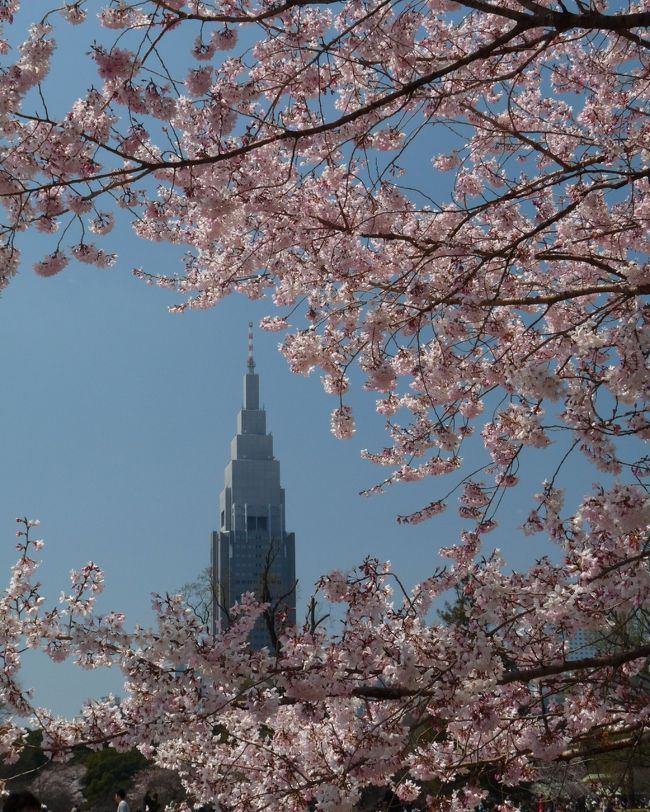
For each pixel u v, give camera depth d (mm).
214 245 14547
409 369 11914
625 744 10797
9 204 8938
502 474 12094
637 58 14148
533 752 9781
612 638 9438
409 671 7840
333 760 9297
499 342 12562
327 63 11859
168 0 9758
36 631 8758
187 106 11039
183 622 8109
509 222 13094
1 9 8820
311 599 8156
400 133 12391
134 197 10477
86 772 55906
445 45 13359
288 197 12773
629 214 14219
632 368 8109
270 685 8141
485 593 8281
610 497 7910
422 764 10352
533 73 14992
